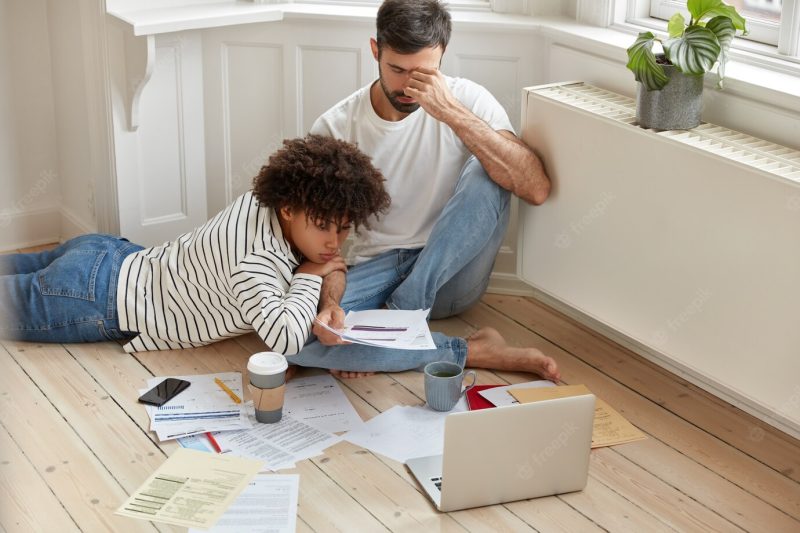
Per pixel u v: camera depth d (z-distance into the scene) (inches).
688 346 89.8
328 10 115.2
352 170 91.4
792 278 78.9
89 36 111.9
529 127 102.3
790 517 79.0
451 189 104.8
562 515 78.2
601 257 97.2
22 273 107.1
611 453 87.0
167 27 106.7
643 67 86.4
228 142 121.5
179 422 88.1
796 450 88.6
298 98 118.2
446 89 97.1
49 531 73.7
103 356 100.4
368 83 116.0
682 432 90.7
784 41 92.7
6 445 84.2
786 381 81.4
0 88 121.6
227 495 78.0
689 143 85.1
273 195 91.7
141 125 116.4
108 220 119.6
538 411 77.3
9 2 119.0
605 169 94.0
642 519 78.0
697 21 88.2
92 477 80.6
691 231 86.7
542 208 103.2
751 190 80.4
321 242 94.0
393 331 90.7
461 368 92.5
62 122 124.8
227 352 102.3
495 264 118.6
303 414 90.7
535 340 107.7
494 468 77.7
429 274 99.3
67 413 89.7
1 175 125.3
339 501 78.6
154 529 74.4
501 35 110.3
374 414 91.4
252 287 90.7
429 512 77.9
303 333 90.0
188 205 122.9
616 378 100.0
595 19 107.3
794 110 84.9
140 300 100.5
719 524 77.8
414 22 94.0
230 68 118.4
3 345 99.7
